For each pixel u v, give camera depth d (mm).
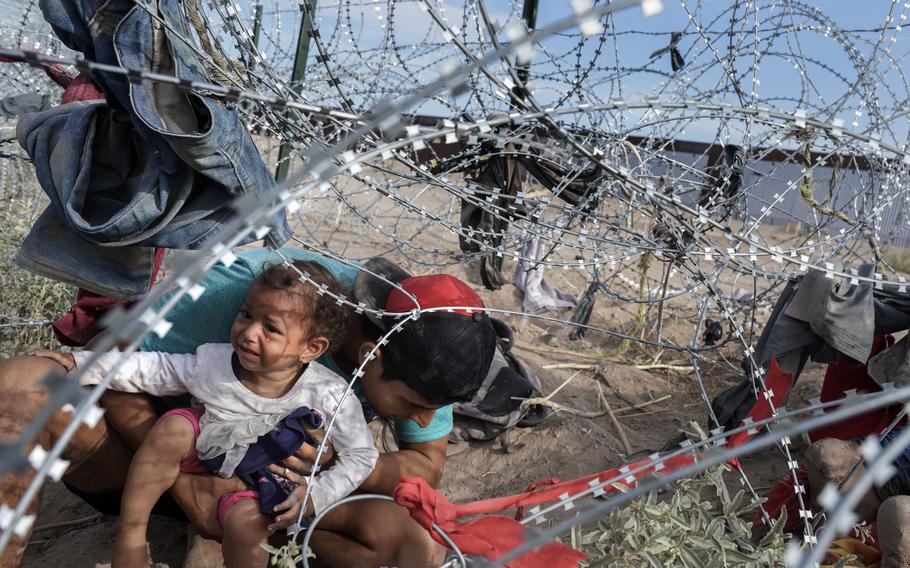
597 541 1828
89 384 1996
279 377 2000
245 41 1994
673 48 2941
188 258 892
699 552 1872
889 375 2777
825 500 715
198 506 2041
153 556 2551
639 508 1851
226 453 1974
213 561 2297
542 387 4035
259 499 2008
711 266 5195
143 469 1963
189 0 1921
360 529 2203
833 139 2328
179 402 2191
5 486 1745
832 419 811
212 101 1765
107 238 1771
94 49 1756
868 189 3021
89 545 2619
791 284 3084
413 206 2363
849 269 2572
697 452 1922
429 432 2324
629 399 4230
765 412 2359
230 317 2145
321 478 2021
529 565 1724
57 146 1872
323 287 1894
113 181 1886
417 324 2012
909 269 9023
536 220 2555
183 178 1788
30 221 4328
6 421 1803
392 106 925
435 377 2004
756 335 4980
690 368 4676
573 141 1396
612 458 3375
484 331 2074
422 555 2197
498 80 1290
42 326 3678
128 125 1852
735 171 3029
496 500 1879
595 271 3389
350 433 2049
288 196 1020
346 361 2271
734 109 1335
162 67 1692
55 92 3125
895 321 2826
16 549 1808
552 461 3320
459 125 1240
